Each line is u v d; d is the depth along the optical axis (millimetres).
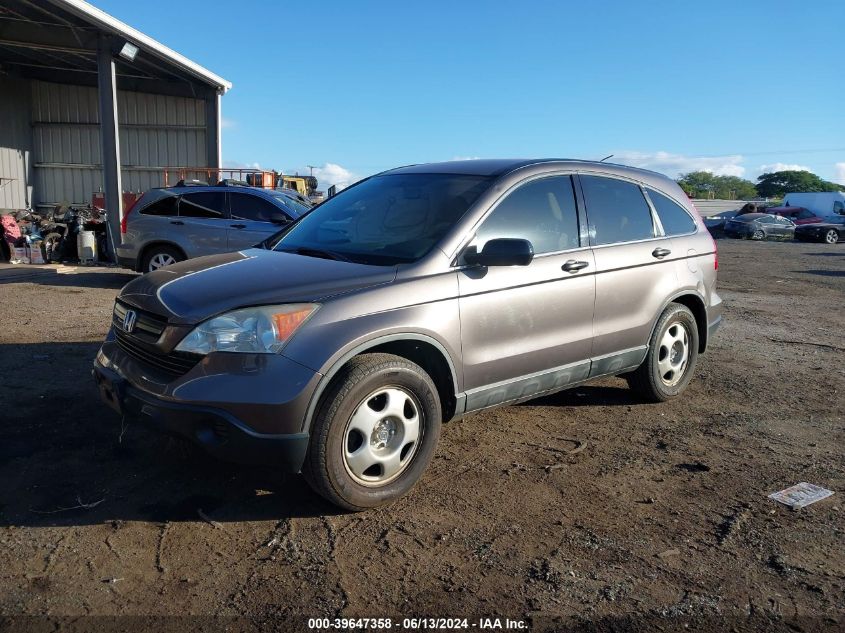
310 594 2875
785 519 3641
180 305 3486
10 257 14539
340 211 4734
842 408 5641
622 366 4992
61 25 15914
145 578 2953
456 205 4176
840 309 11172
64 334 7391
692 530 3500
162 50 17703
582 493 3900
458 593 2914
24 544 3174
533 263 4266
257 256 4184
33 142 24734
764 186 112375
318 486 3410
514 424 5020
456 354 3854
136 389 3502
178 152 24922
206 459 4152
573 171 4816
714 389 6105
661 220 5441
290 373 3250
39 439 4363
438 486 3934
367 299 3533
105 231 15609
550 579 3031
